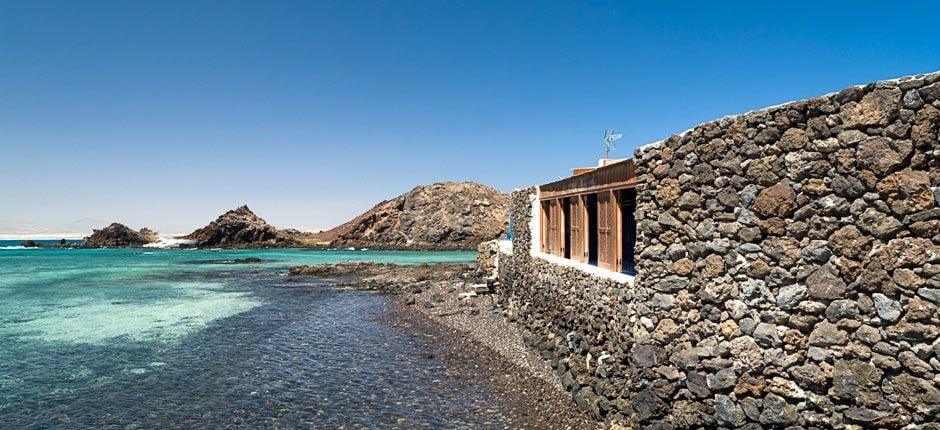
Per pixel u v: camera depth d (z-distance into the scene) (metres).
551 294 21.33
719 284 10.81
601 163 23.09
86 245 135.62
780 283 9.87
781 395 9.86
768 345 10.02
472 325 26.78
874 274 8.75
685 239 11.52
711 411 10.88
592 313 16.17
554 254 23.81
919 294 8.30
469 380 18.09
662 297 11.95
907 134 8.45
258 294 43.94
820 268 9.38
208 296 42.72
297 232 172.12
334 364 20.86
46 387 18.61
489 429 13.92
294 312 34.06
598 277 15.69
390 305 36.22
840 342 9.13
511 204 31.47
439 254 108.38
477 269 42.97
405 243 132.62
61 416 15.90
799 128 9.67
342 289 47.47
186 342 25.38
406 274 53.91
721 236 10.81
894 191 8.55
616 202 16.03
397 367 20.08
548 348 19.45
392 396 16.88
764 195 10.12
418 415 15.18
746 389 10.32
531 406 15.33
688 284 11.43
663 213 12.07
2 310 35.56
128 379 19.45
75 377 19.77
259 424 15.01
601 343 15.39
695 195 11.31
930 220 8.23
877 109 8.72
